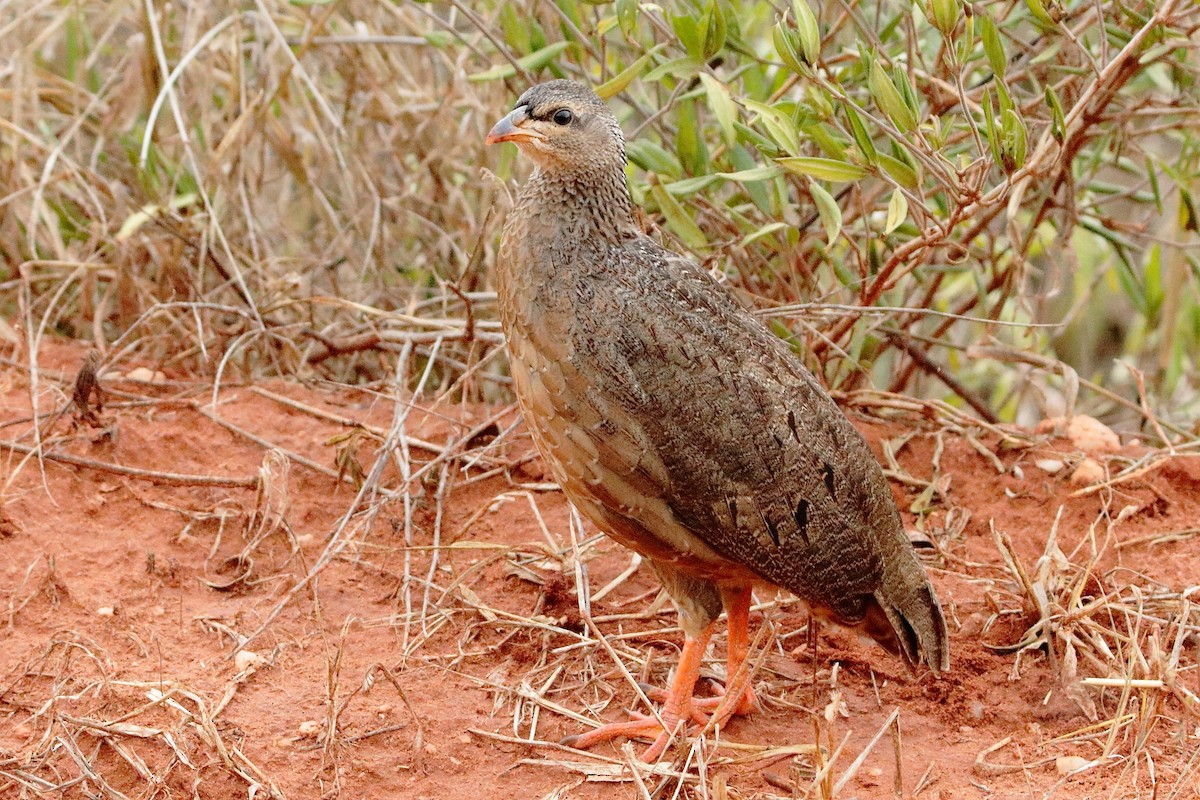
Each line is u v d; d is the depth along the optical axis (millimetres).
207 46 14195
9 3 14062
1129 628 8648
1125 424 16500
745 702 8375
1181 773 7562
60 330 14227
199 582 9453
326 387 12469
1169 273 14578
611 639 9039
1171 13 9805
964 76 11695
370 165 14414
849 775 7164
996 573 9852
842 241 12211
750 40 13602
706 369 7844
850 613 8203
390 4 13820
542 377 7949
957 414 11672
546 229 8102
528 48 12164
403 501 10469
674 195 11047
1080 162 13242
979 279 13031
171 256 13008
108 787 7352
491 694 8469
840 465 8125
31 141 13312
